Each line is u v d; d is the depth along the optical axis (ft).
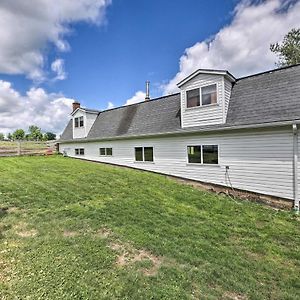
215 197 31.09
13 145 74.54
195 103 37.99
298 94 28.60
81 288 10.71
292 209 27.45
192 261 13.88
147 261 13.55
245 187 31.91
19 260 12.85
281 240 18.49
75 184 32.22
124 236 16.70
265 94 31.96
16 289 10.41
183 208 25.07
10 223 18.22
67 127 77.61
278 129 28.58
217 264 13.91
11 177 35.29
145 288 11.06
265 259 15.26
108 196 27.30
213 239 17.69
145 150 47.19
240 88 35.63
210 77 35.91
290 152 27.68
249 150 31.37
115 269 12.53
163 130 42.68
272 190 29.27
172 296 10.61
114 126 56.75
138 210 22.81
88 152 63.62
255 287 11.94
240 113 32.91
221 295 11.07
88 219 19.63
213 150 35.60
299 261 15.17
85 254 13.83
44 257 13.25
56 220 19.12
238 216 24.00
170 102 46.98
